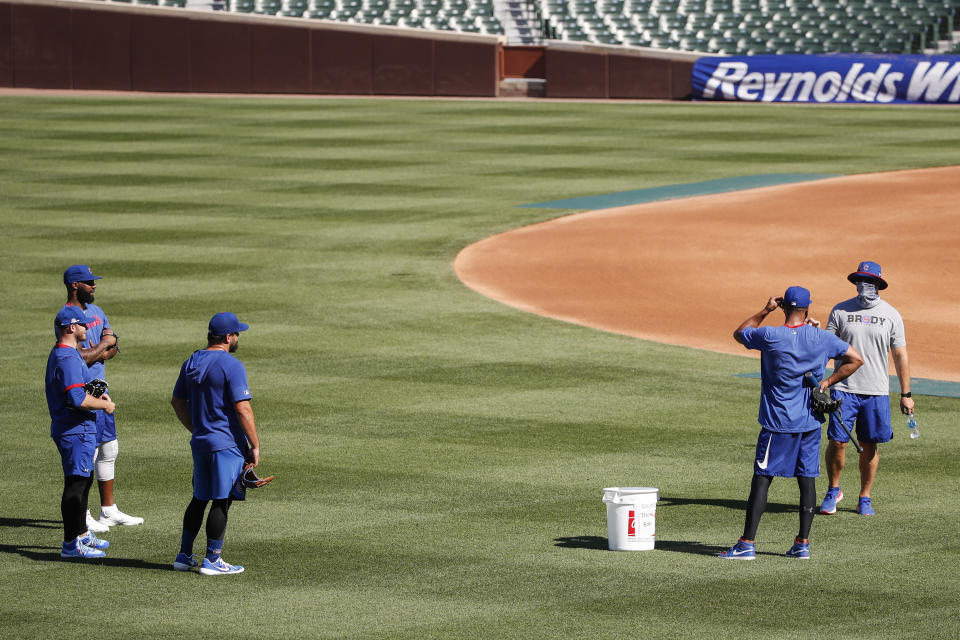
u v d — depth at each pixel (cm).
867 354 4291
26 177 11875
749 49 17600
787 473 3769
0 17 17812
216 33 17712
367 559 3803
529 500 4397
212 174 12012
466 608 3381
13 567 3762
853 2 18012
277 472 4738
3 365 6397
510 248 9262
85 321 3953
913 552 3850
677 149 13175
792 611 3344
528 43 18875
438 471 4738
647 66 16925
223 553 3881
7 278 8331
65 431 3844
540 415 5494
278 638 3167
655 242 9375
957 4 17762
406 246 9294
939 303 7700
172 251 9094
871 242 9212
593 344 6819
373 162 12588
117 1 19562
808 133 13975
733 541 3978
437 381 6066
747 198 10800
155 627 3250
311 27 17638
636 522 3856
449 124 14838
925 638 3153
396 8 19350
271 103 16700
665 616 3309
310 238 9519
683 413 5534
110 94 17562
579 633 3192
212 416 3647
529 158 12756
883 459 4900
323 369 6284
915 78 15775
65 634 3206
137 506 4406
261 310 7525
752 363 6438
